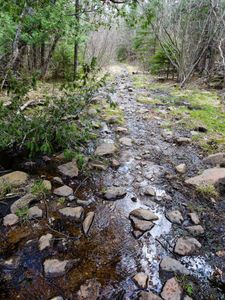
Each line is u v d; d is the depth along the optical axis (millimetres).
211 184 3162
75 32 6605
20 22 3965
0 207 2557
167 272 1989
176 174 3455
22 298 1729
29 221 2389
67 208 2596
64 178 3154
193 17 10586
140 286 1855
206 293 1854
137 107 6609
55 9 4906
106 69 15797
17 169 3242
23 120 3395
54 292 1778
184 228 2492
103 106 6266
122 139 4426
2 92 5195
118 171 3434
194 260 2137
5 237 2197
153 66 13227
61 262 1989
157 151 4117
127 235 2352
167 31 10672
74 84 3816
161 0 9930
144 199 2893
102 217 2555
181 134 4844
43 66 8680
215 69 10609
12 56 4453
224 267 2084
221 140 4590
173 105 6953
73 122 4172
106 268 1995
